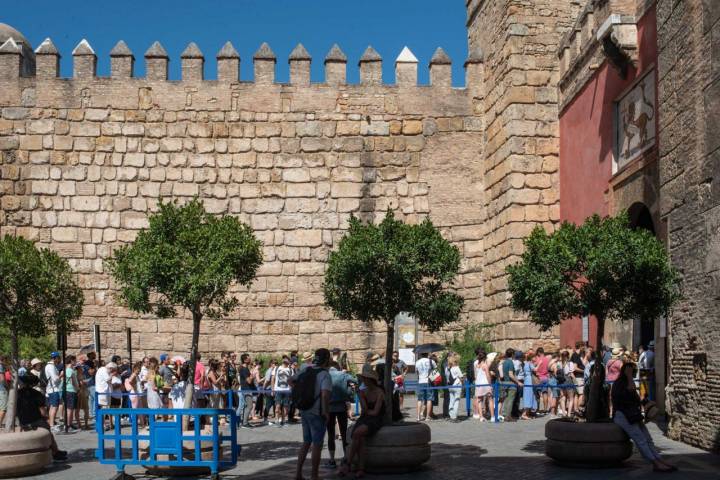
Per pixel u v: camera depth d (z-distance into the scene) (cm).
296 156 3228
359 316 1595
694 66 1672
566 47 2781
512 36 2909
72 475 1460
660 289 1499
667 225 1798
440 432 2008
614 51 2166
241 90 3244
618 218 1571
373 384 1425
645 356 2058
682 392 1692
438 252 1563
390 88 3272
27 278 1597
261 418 2458
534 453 1634
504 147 2941
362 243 1556
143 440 1525
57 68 3241
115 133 3203
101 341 3117
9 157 3177
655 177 2011
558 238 1538
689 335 1669
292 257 3191
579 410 2097
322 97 3256
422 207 3228
